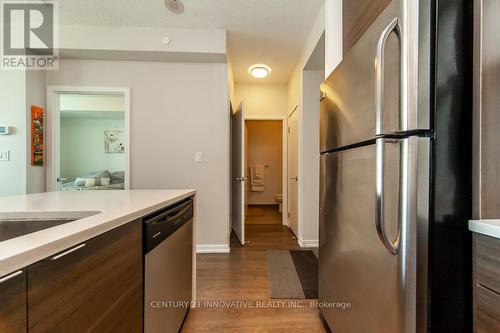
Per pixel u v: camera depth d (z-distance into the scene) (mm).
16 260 464
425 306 806
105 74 2932
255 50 3150
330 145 1454
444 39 810
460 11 820
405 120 806
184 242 1574
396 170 852
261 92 4328
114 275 793
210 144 3008
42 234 595
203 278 2277
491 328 707
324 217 1571
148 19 2535
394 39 863
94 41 2658
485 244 732
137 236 956
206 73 2998
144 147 2971
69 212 942
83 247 646
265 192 6633
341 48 1819
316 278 2281
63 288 579
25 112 2674
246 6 2311
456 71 815
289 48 3100
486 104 806
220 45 2715
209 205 3012
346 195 1243
